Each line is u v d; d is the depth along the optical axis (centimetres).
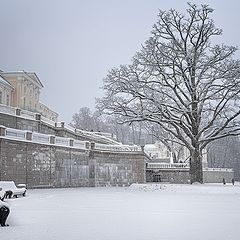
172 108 3903
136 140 12125
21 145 3628
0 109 4100
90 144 4703
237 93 3759
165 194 3048
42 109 9081
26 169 3672
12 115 4200
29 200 2272
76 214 1536
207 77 3834
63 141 4281
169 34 3909
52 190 3575
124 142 11431
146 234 1055
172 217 1447
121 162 5009
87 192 3275
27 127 4419
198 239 984
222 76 3762
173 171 6353
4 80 7256
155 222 1302
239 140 11275
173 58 3816
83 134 5844
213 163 10956
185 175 6309
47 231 1098
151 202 2183
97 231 1103
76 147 4441
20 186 2780
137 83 3903
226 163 10981
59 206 1894
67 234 1047
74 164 4403
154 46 3856
